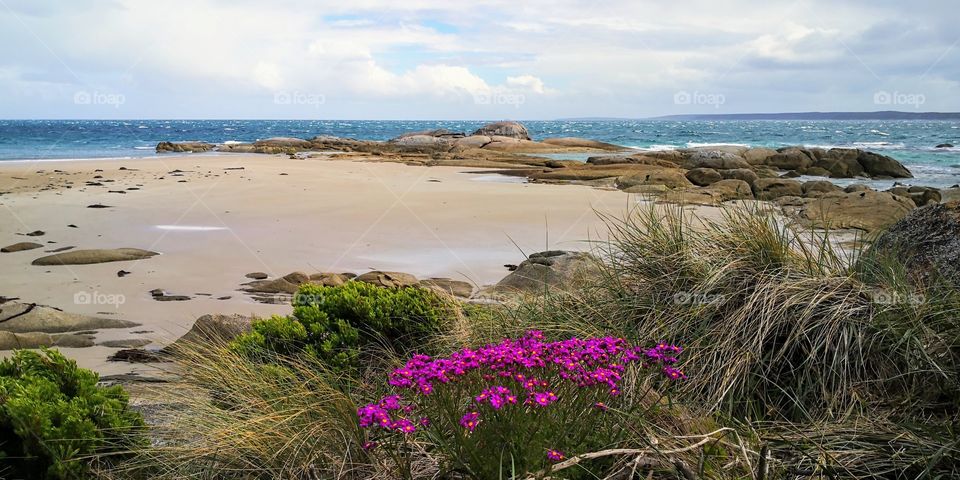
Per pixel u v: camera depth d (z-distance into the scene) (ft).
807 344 14.65
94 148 157.17
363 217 49.85
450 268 34.42
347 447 11.62
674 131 337.93
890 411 13.03
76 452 11.63
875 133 292.20
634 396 12.39
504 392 9.86
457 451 10.32
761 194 20.94
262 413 13.08
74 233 42.88
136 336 24.02
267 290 29.94
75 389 13.33
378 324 18.95
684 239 18.54
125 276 32.42
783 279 15.89
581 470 10.52
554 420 10.65
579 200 60.85
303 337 17.88
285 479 11.38
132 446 12.44
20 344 22.81
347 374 16.81
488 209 54.44
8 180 73.67
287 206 55.16
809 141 218.59
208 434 12.22
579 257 28.73
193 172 86.79
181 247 39.06
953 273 16.88
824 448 11.60
